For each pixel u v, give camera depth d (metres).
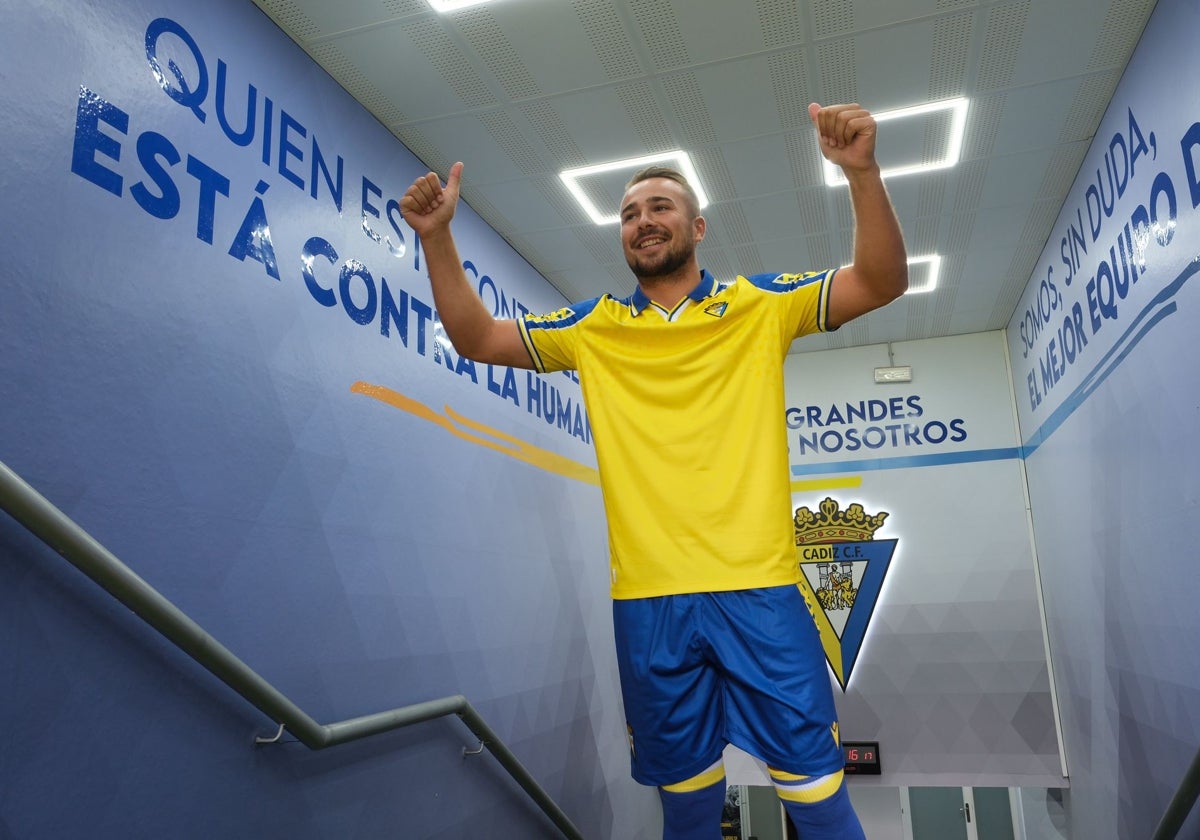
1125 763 4.60
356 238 3.52
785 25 3.46
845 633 6.87
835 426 7.29
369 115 3.84
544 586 4.76
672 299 1.49
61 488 2.04
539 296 5.61
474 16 3.31
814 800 1.24
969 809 9.79
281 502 2.79
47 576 1.95
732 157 4.39
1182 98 3.11
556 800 4.49
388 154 3.95
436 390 3.89
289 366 2.93
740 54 3.62
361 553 3.16
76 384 2.11
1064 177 4.66
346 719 2.93
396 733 3.20
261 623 2.62
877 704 6.67
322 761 2.77
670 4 3.32
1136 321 3.79
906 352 7.31
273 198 3.00
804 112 4.03
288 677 2.70
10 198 2.01
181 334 2.47
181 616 2.05
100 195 2.26
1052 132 4.22
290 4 3.15
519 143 4.17
